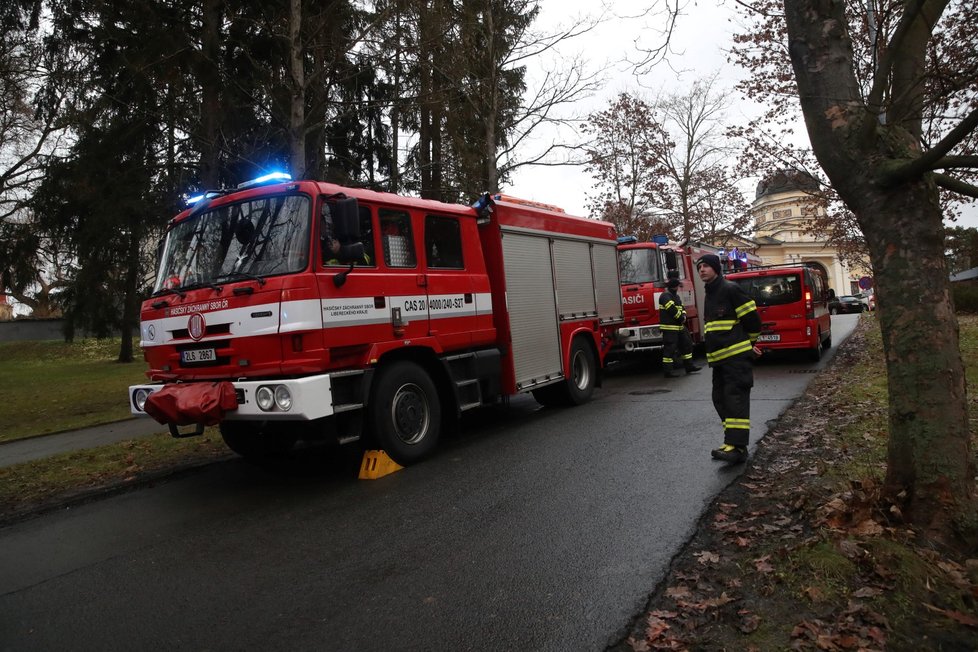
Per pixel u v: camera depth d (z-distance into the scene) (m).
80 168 12.57
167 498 6.12
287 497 5.82
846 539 3.70
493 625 3.24
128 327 15.86
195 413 5.54
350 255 5.73
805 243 71.38
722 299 5.94
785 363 13.52
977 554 3.51
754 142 16.16
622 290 13.63
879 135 3.71
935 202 3.73
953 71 3.96
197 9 11.99
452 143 17.25
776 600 3.30
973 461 3.75
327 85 12.51
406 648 3.07
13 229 15.17
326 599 3.65
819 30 3.89
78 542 5.00
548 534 4.42
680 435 7.14
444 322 7.15
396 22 12.74
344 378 5.95
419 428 6.77
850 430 6.58
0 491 6.55
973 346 13.29
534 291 8.81
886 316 3.83
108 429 9.96
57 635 3.42
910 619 3.04
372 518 5.03
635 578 3.66
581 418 8.62
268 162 13.31
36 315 41.66
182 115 12.09
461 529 4.63
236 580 4.01
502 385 8.20
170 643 3.26
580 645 3.02
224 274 6.03
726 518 4.50
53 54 13.55
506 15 16.50
